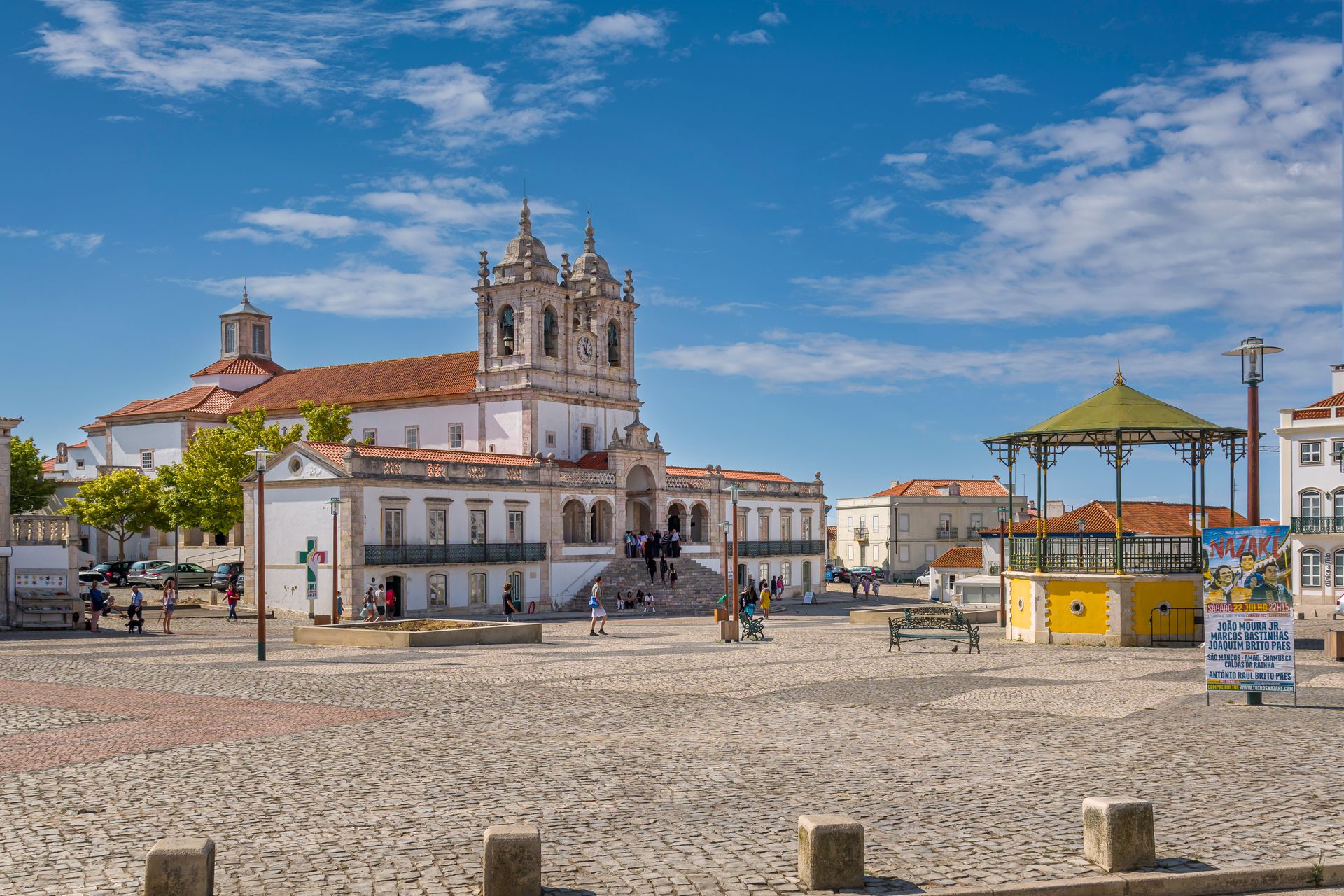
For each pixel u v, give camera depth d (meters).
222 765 15.57
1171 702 21.44
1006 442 37.44
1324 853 11.18
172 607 44.25
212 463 71.62
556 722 19.47
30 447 78.69
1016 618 36.72
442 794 13.80
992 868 10.77
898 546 119.25
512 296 76.00
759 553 83.00
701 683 25.14
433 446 78.81
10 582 44.47
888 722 19.23
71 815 12.79
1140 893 10.35
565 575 67.88
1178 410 35.16
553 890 10.16
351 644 36.84
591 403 79.81
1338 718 19.38
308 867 10.79
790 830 12.11
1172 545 34.81
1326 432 59.41
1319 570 59.19
